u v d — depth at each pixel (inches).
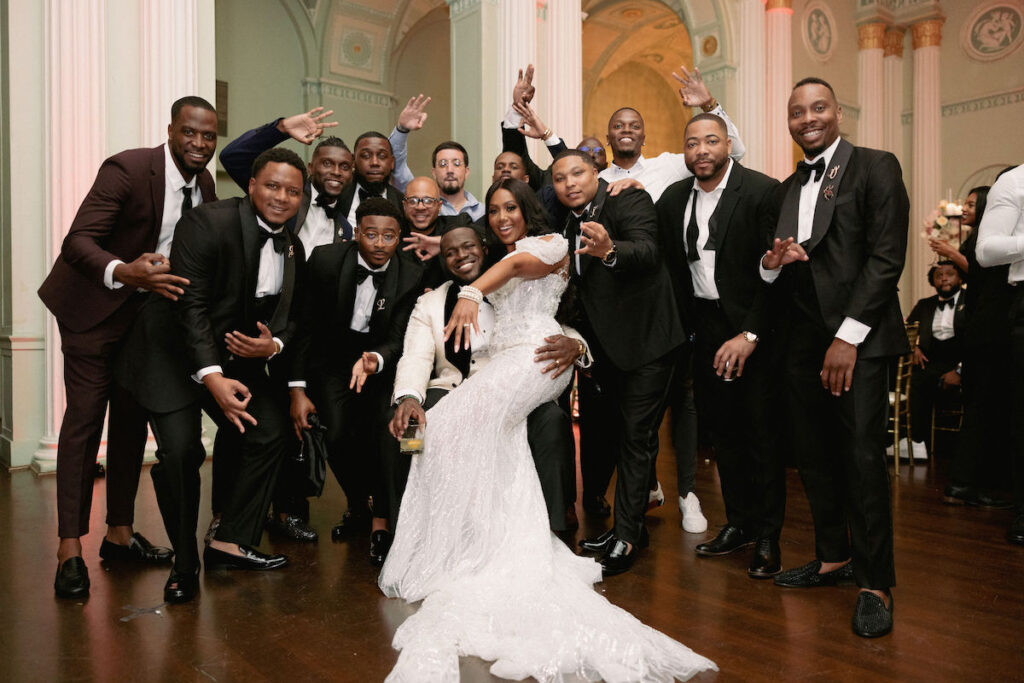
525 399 108.1
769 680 77.0
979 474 159.6
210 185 119.1
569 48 300.7
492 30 288.8
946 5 484.7
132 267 95.3
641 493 115.6
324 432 121.3
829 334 96.3
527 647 82.4
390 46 478.0
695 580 109.7
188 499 102.5
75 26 191.0
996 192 125.9
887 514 92.5
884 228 92.8
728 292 114.8
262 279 112.7
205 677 78.3
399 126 181.9
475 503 103.7
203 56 215.6
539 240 109.6
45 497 163.6
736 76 407.5
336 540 132.9
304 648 85.9
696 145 112.7
